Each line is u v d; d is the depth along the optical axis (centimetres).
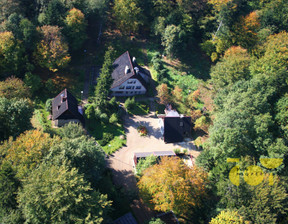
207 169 4975
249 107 5309
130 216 4084
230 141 4747
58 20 6588
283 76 5938
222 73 6562
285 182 4375
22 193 3159
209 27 8144
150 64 7731
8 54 5756
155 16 8125
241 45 7431
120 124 6116
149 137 6078
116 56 7681
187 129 6206
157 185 3966
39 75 6550
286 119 5419
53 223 2947
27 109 4734
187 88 7319
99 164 4253
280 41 6525
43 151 3831
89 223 2925
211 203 4381
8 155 3719
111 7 8544
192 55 8206
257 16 7875
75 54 7388
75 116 5556
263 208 3847
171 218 4500
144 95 6994
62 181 3117
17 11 6438
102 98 5947
